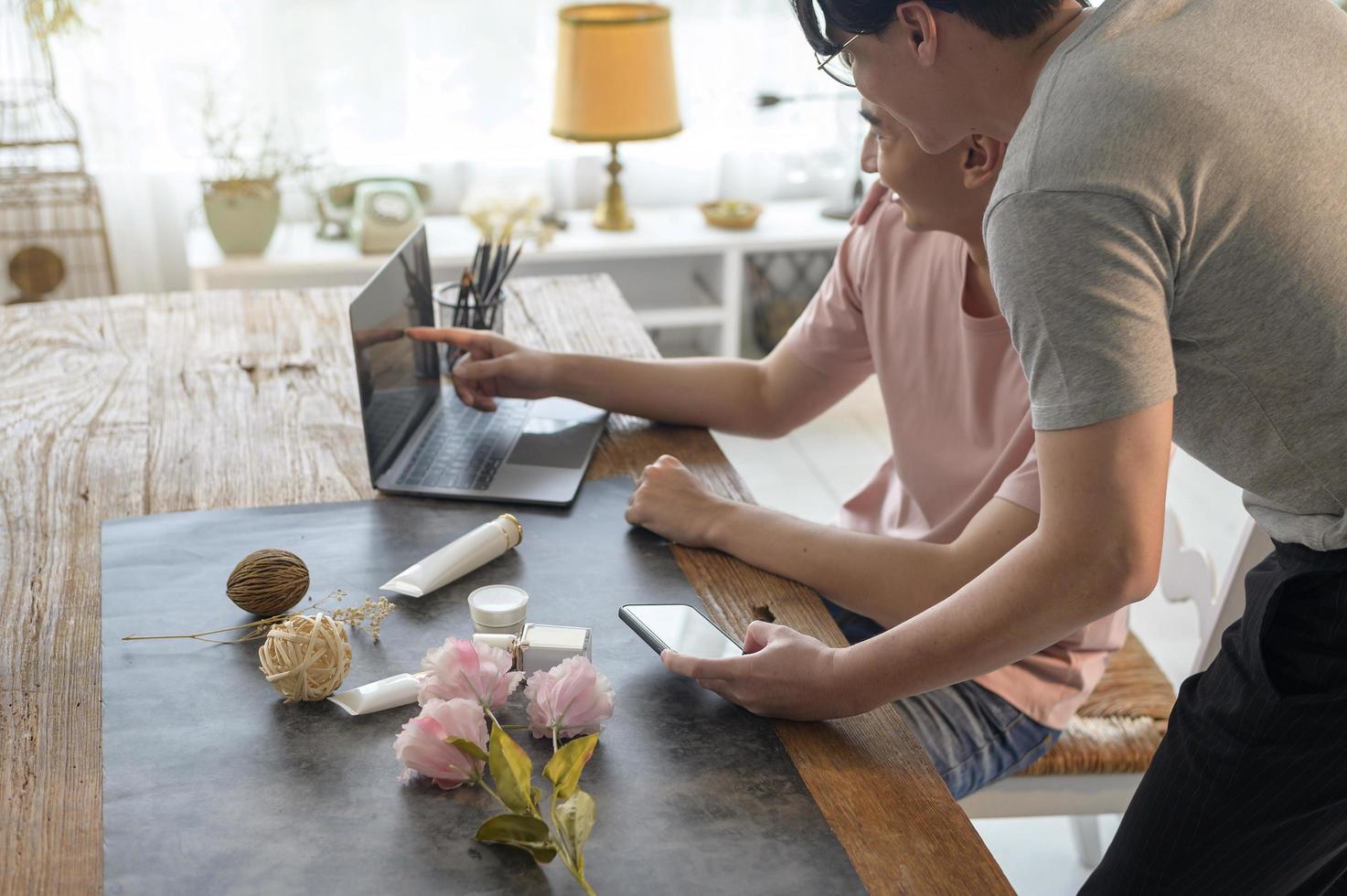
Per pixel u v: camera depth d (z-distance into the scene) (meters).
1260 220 0.78
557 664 0.89
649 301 3.50
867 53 0.86
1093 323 0.75
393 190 2.93
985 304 1.22
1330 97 0.79
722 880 0.72
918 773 0.82
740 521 1.09
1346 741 0.94
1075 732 1.31
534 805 0.70
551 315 1.68
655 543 1.11
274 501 1.17
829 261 3.61
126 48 2.83
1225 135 0.75
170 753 0.82
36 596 1.00
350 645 0.94
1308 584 0.94
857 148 3.25
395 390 1.25
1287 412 0.86
